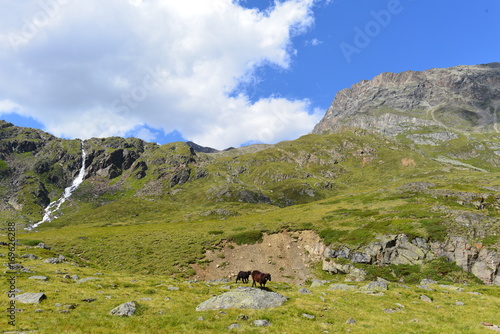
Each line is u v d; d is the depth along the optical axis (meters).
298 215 112.50
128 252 74.31
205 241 81.50
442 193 102.62
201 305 22.78
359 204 117.12
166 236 89.69
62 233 110.56
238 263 70.50
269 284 35.25
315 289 33.47
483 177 171.25
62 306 20.77
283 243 80.62
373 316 21.75
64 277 30.92
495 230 58.50
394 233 65.94
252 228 93.69
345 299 27.09
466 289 35.28
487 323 20.14
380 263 60.78
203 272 64.44
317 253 72.75
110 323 18.14
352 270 60.91
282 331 17.69
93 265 56.41
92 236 94.12
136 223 185.00
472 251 55.16
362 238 68.62
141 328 17.58
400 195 115.31
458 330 18.67
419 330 18.58
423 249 60.00
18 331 15.64
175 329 17.67
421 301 27.33
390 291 30.50
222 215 171.00
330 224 86.75
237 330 17.62
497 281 49.75
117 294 26.02
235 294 23.89
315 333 17.66
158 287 30.39
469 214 66.88
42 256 45.53
